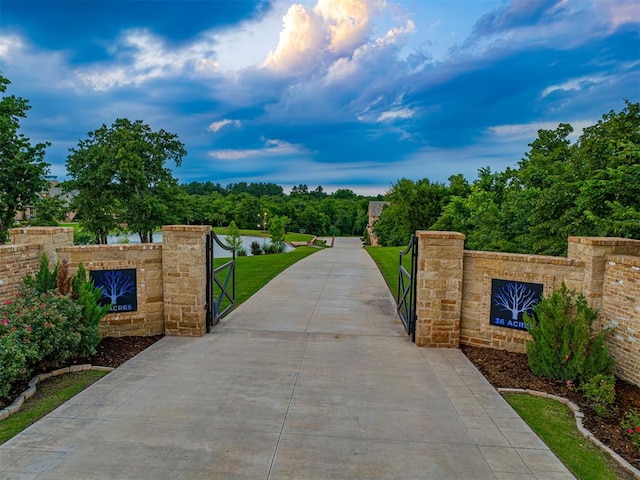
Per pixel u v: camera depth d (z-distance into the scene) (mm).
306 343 7035
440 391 5113
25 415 4332
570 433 4109
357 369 5844
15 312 5285
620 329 5355
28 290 5762
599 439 3986
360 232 93500
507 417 4434
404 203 40844
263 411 4488
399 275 8984
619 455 3689
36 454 3570
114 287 7125
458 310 6824
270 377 5496
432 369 5883
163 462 3467
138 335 7305
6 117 17422
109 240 41750
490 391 5125
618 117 8547
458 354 6551
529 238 11250
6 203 17625
